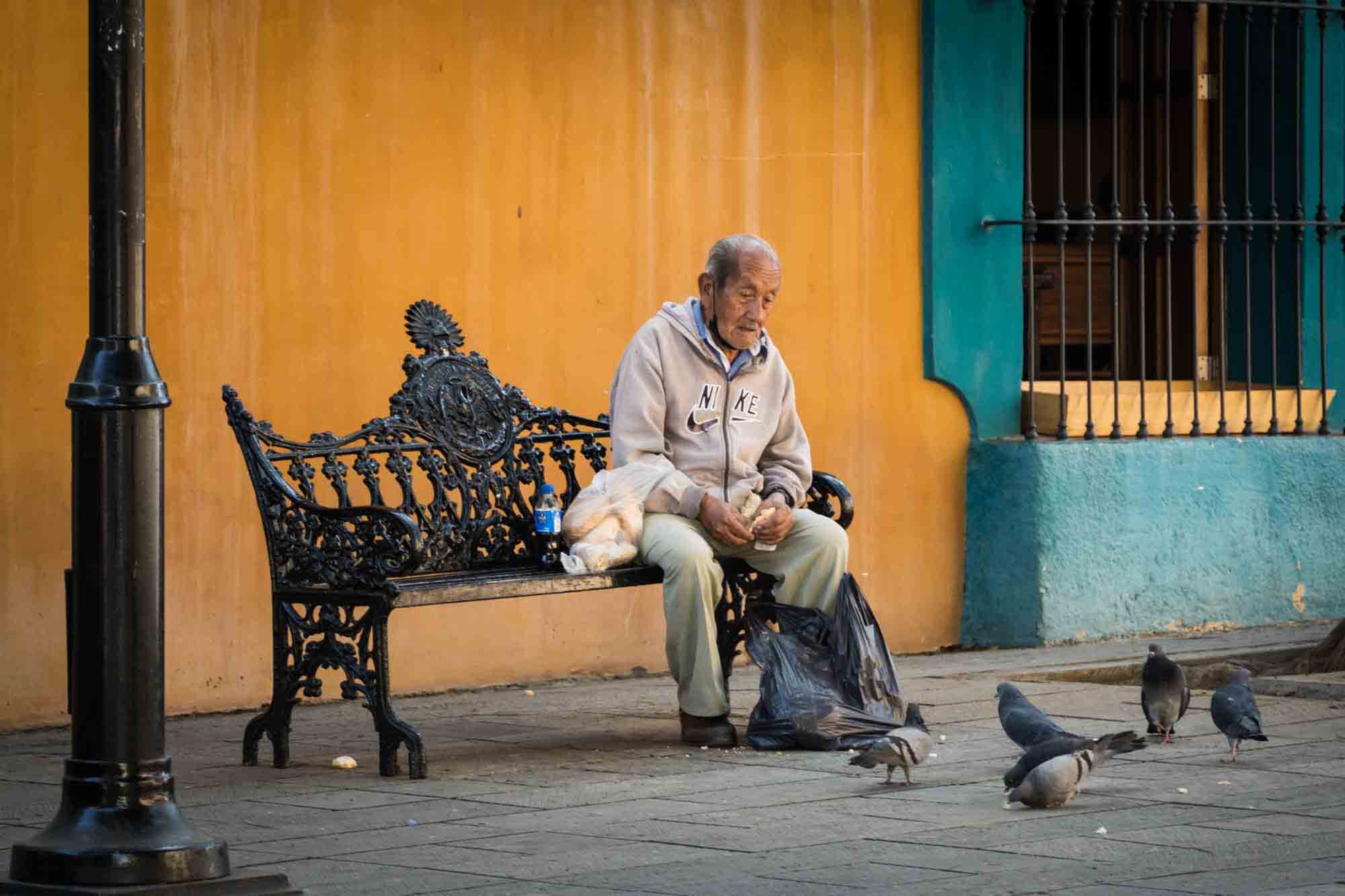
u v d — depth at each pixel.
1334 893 7.17
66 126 12.08
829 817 8.78
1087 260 16.09
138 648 7.19
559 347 14.00
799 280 15.10
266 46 12.78
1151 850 8.00
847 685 11.05
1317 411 17.36
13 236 11.88
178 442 12.47
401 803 9.27
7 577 11.87
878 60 15.48
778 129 15.00
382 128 13.24
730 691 13.44
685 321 11.48
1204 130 17.73
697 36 14.62
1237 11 17.67
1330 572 17.06
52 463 12.02
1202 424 16.81
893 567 15.56
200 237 12.54
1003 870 7.63
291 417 12.91
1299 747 10.57
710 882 7.47
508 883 7.47
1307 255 17.38
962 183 15.76
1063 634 15.60
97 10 7.15
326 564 10.27
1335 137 17.53
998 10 15.95
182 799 9.39
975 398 15.84
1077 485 15.64
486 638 13.72
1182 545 16.22
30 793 9.73
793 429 11.82
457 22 13.54
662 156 14.47
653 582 11.16
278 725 10.36
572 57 14.05
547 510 11.42
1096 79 18.08
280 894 7.15
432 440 11.31
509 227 13.77
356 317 13.15
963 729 11.39
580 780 9.88
